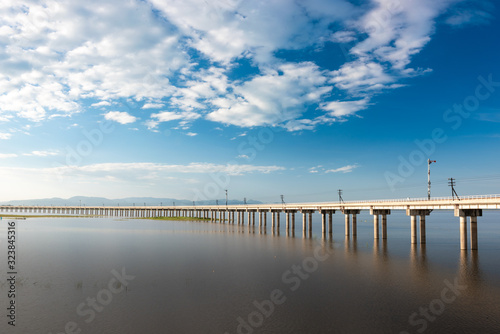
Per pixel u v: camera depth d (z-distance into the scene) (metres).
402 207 68.50
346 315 26.42
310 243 68.81
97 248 60.59
